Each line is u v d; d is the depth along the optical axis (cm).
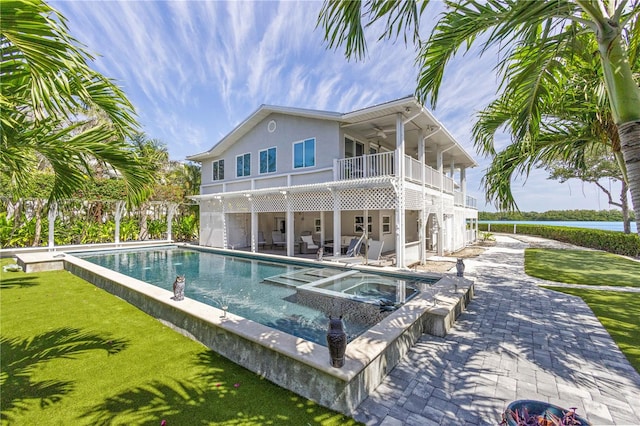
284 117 1309
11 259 1247
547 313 562
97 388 323
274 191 1202
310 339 464
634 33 289
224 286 813
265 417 280
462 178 1881
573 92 438
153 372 358
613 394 315
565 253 1458
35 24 187
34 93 214
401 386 332
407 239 1681
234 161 1575
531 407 228
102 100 303
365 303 635
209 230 1689
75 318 543
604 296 673
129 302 635
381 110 946
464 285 631
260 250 1500
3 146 297
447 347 426
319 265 1049
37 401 299
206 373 357
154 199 1853
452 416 282
